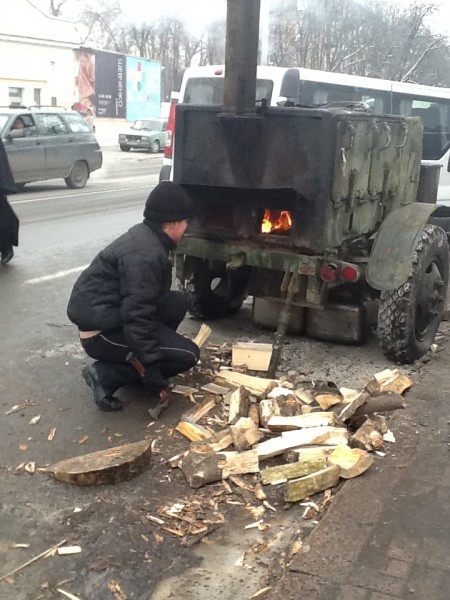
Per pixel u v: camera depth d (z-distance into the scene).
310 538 2.91
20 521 3.10
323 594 2.58
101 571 2.79
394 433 3.84
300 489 3.25
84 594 2.67
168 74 34.22
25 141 14.02
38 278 7.39
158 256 3.92
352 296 5.31
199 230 4.83
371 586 2.62
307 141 4.35
